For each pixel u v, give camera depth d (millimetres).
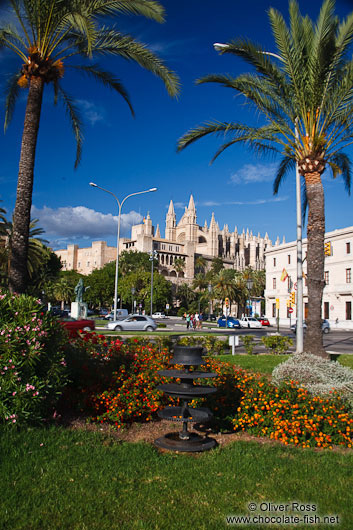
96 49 12766
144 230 144375
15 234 10578
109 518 3883
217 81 13555
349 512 4137
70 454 5340
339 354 17672
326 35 11844
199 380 7738
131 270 103250
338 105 12664
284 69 12977
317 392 7625
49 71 11172
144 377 7480
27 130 10891
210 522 3865
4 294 6406
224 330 44750
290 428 6453
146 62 12977
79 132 15922
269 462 5445
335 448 6289
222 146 14711
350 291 51969
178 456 5656
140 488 4539
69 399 7480
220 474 5016
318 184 13133
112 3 11031
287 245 64125
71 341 8859
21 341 5977
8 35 12047
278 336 18828
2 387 5719
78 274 113062
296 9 12500
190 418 5934
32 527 3682
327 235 56844
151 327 36156
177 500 4289
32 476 4684
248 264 194125
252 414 7008
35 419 6027
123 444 5980
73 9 10656
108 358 8461
